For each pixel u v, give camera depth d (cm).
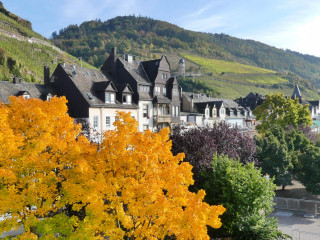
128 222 1028
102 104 3503
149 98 4184
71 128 1203
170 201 1038
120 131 1019
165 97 4488
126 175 1026
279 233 1866
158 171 1027
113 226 1019
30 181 1068
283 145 3553
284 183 3519
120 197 995
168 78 4588
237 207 1823
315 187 3303
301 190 3788
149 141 1014
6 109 1066
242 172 1859
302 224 2639
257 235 1720
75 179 1045
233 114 7050
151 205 953
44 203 1066
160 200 923
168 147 1088
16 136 1015
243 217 1762
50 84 3581
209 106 6144
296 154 3766
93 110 3397
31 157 1022
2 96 2945
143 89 4169
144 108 4125
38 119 1088
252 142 3005
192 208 966
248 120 7694
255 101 9562
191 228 948
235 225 1775
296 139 4166
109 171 1042
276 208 3148
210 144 2178
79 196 1012
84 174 1004
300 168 3478
